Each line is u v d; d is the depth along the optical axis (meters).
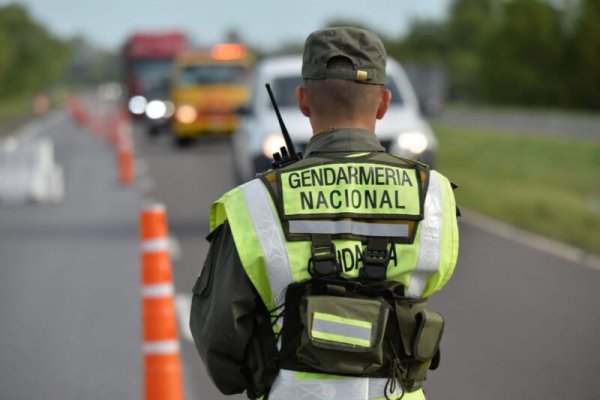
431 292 8.77
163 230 16.84
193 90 88.62
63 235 40.81
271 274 8.43
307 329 8.23
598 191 56.25
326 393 8.35
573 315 25.67
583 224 42.12
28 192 52.50
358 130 8.81
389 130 39.56
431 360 8.80
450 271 8.74
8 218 46.78
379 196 8.66
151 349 16.70
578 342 22.98
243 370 8.66
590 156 77.81
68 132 141.62
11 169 53.09
